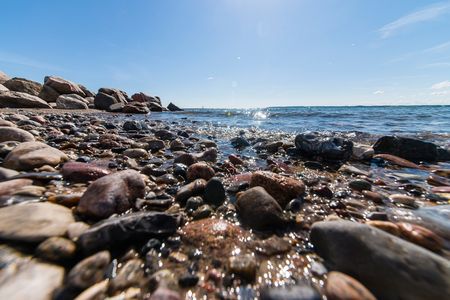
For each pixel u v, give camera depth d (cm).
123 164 61
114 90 475
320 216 35
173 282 21
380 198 42
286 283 22
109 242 25
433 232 31
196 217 34
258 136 139
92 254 24
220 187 40
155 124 201
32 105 293
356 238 24
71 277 20
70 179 44
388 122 238
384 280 21
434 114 359
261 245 27
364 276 22
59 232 26
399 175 60
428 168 68
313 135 84
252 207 33
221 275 22
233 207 37
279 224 31
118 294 20
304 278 22
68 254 23
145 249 25
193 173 50
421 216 36
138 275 22
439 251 27
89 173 45
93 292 19
